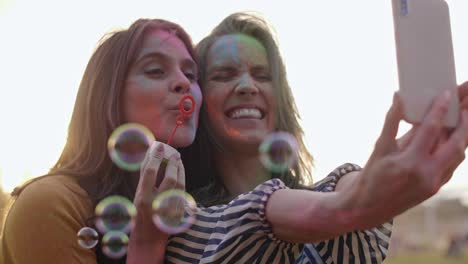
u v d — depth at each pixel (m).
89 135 1.71
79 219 1.52
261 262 1.21
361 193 0.93
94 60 1.76
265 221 1.17
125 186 1.68
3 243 1.54
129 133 1.65
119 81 1.67
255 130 1.81
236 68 1.84
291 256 1.29
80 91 1.78
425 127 0.86
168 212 1.37
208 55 1.88
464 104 0.89
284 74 1.93
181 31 1.76
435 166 0.86
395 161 0.87
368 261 1.38
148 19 1.75
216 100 1.83
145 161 1.41
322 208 1.01
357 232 1.38
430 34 0.90
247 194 1.23
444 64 0.89
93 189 1.64
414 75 0.88
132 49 1.68
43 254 1.45
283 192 1.17
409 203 0.89
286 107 1.91
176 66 1.68
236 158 1.85
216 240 1.28
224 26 1.94
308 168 1.99
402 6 0.90
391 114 0.89
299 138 1.95
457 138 0.87
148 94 1.64
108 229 1.56
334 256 1.37
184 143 1.65
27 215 1.48
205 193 1.82
